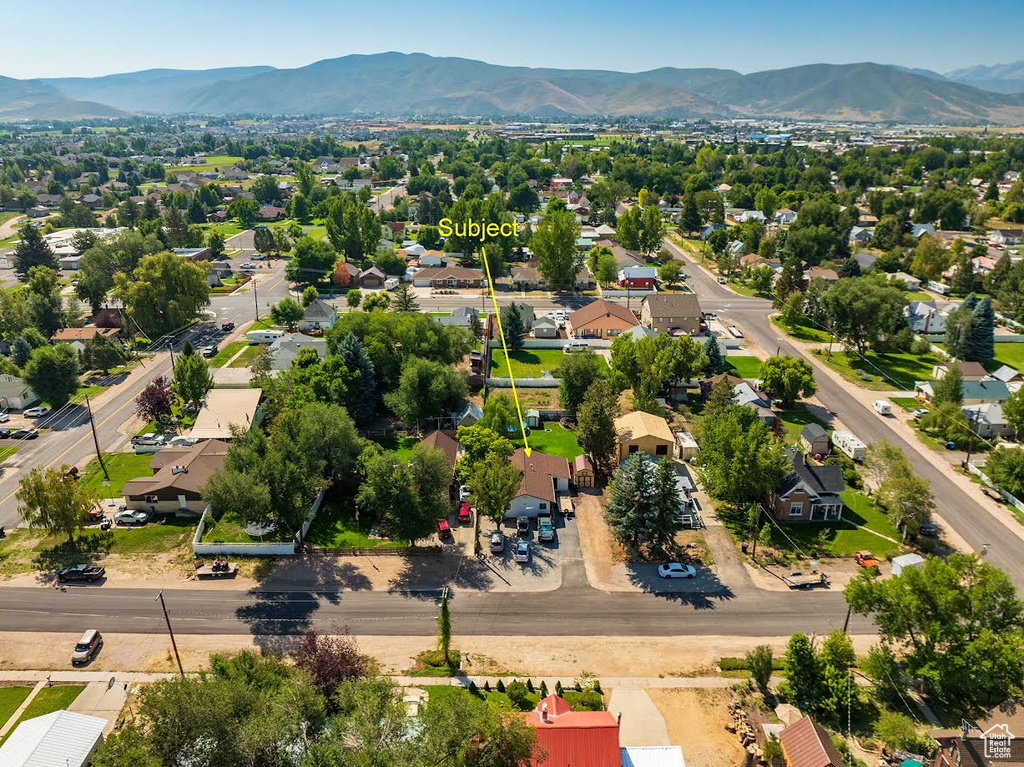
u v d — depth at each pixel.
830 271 171.88
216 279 171.75
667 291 168.12
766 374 105.69
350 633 60.34
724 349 128.75
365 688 43.16
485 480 71.69
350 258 194.00
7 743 47.25
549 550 72.31
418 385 93.38
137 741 40.03
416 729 41.34
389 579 67.56
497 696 53.19
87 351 117.81
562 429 98.81
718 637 60.38
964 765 44.03
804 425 100.50
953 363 111.31
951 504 80.75
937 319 137.38
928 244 171.00
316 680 48.47
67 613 62.41
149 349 130.12
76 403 106.75
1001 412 96.94
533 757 42.53
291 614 62.59
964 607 51.16
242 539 72.44
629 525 68.88
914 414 104.12
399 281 173.38
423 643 59.25
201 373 100.69
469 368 116.44
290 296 163.50
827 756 44.34
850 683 54.16
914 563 67.00
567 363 99.69
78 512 70.19
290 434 80.62
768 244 193.62
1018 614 51.28
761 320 147.75
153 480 78.69
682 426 98.75
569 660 57.59
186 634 60.03
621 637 60.28
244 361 122.44
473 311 140.88
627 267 174.25
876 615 56.56
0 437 95.25
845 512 79.12
